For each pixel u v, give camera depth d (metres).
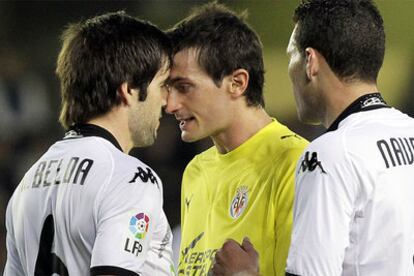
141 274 10.33
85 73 10.91
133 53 10.93
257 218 12.01
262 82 12.73
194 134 12.51
